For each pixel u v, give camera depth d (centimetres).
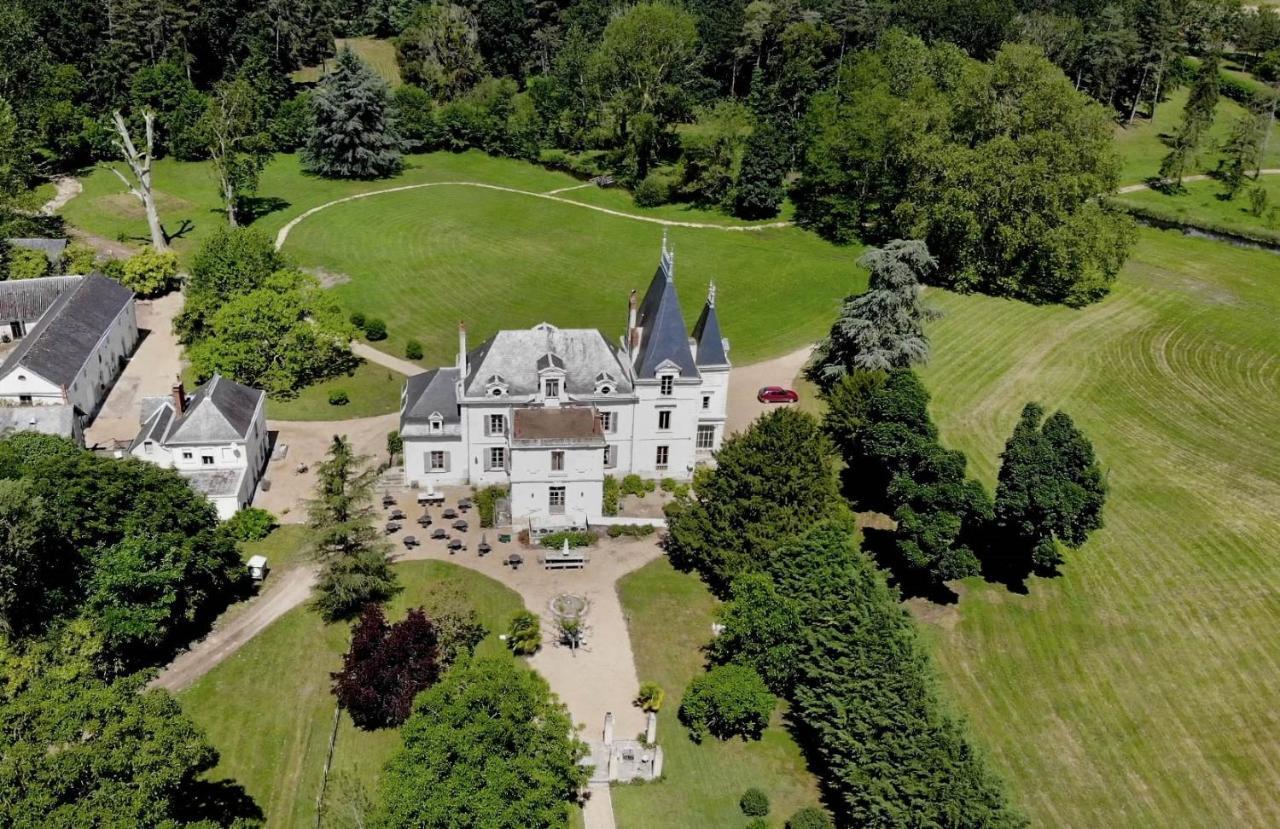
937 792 5591
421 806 5212
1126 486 9962
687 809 6325
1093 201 14338
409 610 6950
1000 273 14600
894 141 15962
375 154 19050
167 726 5009
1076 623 8069
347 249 15550
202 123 16450
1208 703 7288
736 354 12706
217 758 6116
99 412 10762
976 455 10406
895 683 6234
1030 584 8506
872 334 10888
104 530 7006
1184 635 7956
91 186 17538
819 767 6700
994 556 8819
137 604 6850
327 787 6247
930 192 14325
